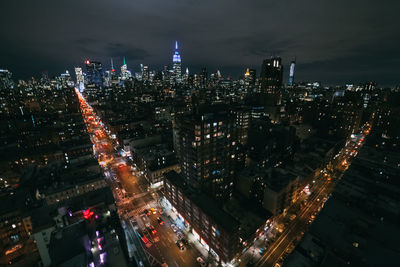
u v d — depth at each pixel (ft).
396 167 340.80
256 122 588.09
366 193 280.92
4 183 420.77
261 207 310.86
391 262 190.80
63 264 157.58
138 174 464.65
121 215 328.49
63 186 353.31
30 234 286.05
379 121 572.10
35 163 472.85
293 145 545.85
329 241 214.28
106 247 178.19
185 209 292.40
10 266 249.96
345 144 596.70
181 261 246.68
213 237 240.53
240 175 344.90
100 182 370.32
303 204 351.46
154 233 288.92
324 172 453.99
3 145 512.63
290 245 268.62
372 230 226.99
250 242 260.42
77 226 197.06
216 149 294.46
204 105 296.71
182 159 318.45
